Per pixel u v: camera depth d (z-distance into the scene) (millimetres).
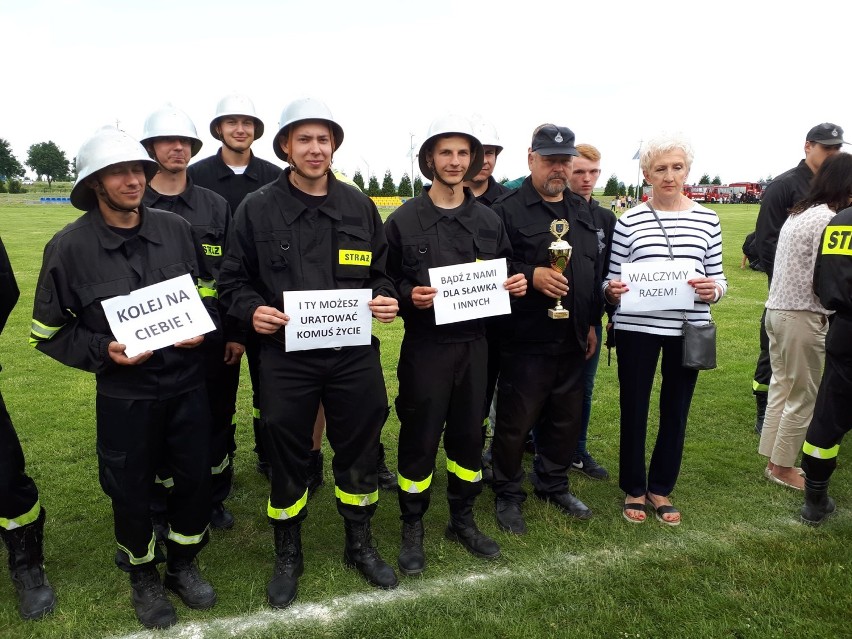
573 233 3609
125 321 2693
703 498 4109
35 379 6875
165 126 3621
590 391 4445
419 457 3301
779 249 4164
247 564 3406
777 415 4324
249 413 5867
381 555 3498
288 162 3090
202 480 2988
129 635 2830
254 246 2969
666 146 3516
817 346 3988
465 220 3248
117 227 2785
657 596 3051
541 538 3637
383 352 8289
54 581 3234
